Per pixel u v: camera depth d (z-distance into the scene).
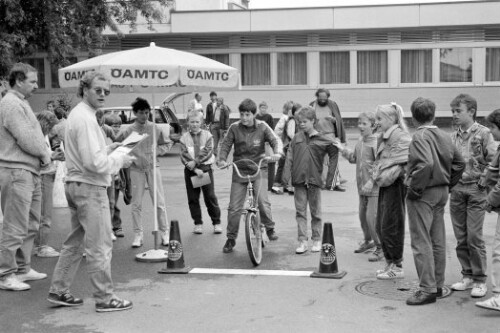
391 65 28.95
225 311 5.96
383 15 28.11
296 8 28.38
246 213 7.75
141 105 8.55
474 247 6.22
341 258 7.96
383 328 5.43
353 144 23.38
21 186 6.49
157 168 8.69
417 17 28.02
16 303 6.23
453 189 6.33
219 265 7.71
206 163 9.48
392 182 6.76
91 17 15.44
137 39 29.64
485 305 5.74
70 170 5.81
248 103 8.21
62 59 14.62
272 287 6.73
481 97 28.59
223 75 7.80
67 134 5.78
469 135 6.23
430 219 5.98
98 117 8.98
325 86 29.39
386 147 6.80
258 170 8.11
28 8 13.71
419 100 5.98
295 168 8.12
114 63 7.27
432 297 6.06
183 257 7.58
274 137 8.33
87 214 5.78
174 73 7.32
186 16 28.64
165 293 6.57
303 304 6.13
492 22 27.69
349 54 29.19
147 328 5.53
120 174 9.37
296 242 8.92
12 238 6.58
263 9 28.50
